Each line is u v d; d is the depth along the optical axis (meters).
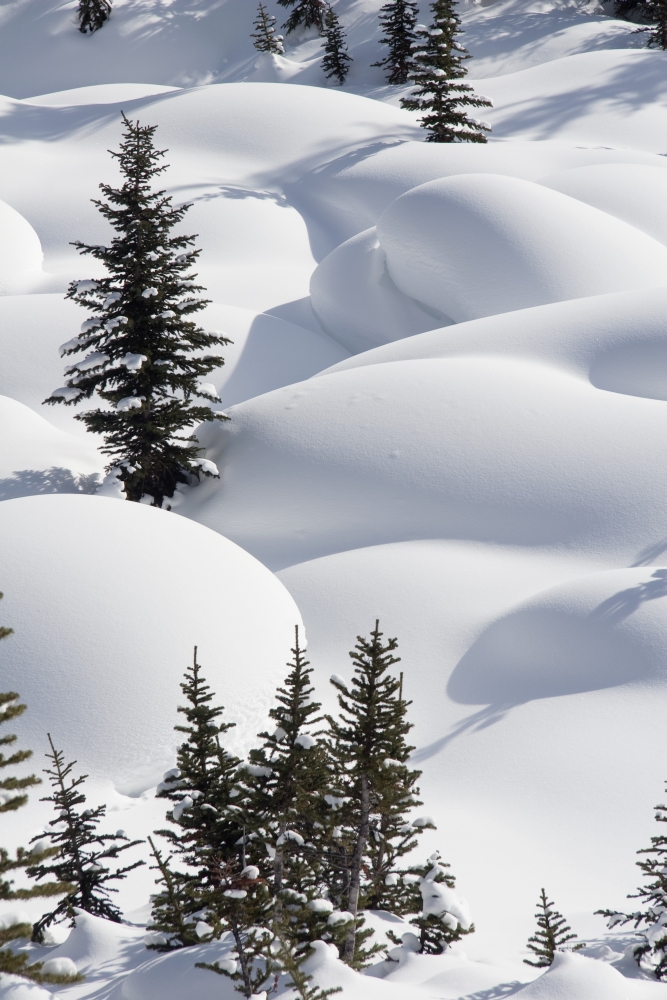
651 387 112.56
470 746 70.06
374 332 166.88
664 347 115.31
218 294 184.62
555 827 60.59
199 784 40.47
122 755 62.22
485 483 99.25
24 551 71.06
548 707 72.06
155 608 68.94
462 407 107.50
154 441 106.31
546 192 168.62
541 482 97.81
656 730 66.88
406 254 163.25
